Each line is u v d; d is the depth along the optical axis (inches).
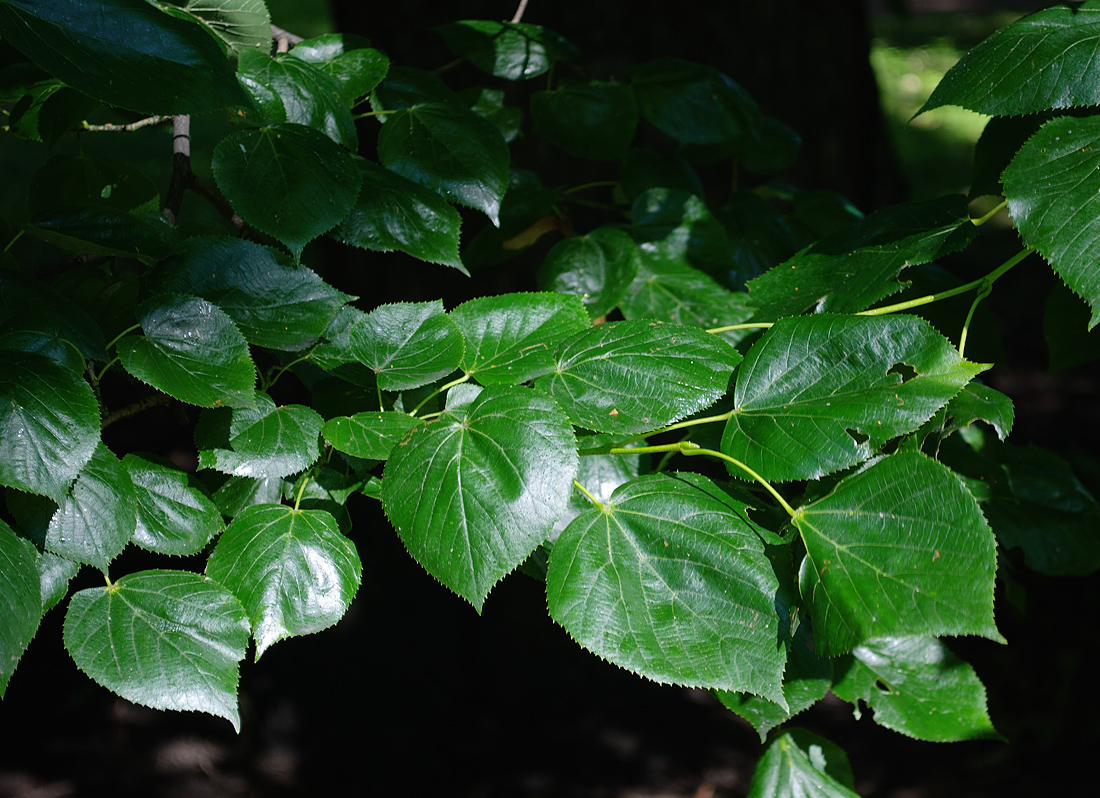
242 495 36.3
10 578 32.4
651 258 43.9
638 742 98.0
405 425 34.8
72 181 41.8
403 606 88.9
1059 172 34.4
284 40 44.3
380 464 36.5
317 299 35.6
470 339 36.5
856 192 80.0
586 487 37.2
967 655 105.0
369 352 36.1
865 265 36.9
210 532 34.9
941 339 33.9
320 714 94.7
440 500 33.1
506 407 33.6
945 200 37.5
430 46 71.2
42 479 32.0
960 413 35.6
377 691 91.7
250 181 36.5
